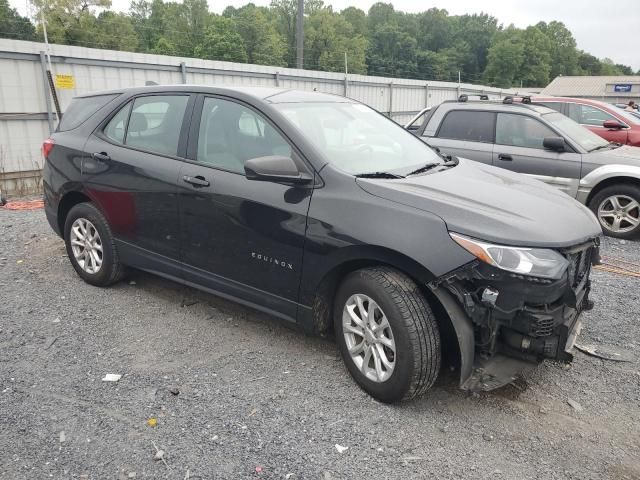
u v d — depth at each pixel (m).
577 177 7.25
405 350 3.02
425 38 118.44
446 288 3.00
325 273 3.34
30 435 2.88
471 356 2.99
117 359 3.70
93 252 4.86
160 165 4.19
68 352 3.78
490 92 31.67
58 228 5.18
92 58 12.27
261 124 3.77
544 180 7.44
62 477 2.59
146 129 4.44
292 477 2.62
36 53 11.31
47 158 5.12
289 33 69.94
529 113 7.62
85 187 4.73
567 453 2.85
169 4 68.69
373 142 4.04
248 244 3.68
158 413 3.09
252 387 3.38
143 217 4.34
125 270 4.86
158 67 13.59
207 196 3.86
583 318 4.53
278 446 2.83
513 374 3.09
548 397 3.37
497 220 2.99
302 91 4.40
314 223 3.34
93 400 3.21
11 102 11.12
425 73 101.50
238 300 3.88
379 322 3.22
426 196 3.17
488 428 3.04
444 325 3.19
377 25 103.62
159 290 4.92
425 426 3.04
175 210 4.09
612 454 2.85
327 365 3.66
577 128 7.86
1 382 3.38
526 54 108.88
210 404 3.19
